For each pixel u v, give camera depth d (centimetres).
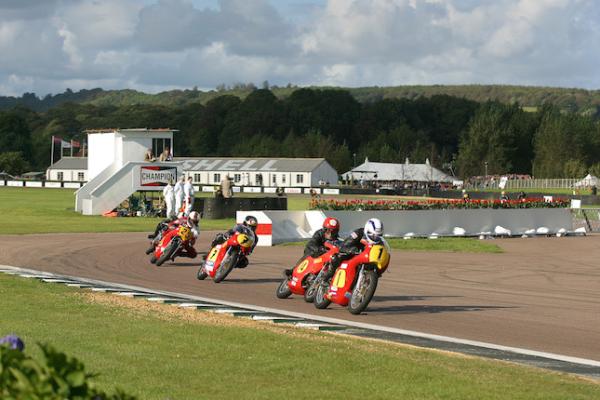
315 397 972
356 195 12362
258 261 2945
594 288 2359
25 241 3588
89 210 5716
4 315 1545
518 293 2212
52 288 1989
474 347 1388
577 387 1065
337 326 1560
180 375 1065
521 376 1126
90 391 518
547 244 4134
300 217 4031
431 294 2155
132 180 5822
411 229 4353
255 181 16062
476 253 3525
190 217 2703
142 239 3797
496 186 16925
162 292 2027
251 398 957
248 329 1449
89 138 6391
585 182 14950
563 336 1545
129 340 1306
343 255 1773
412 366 1162
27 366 518
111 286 2120
